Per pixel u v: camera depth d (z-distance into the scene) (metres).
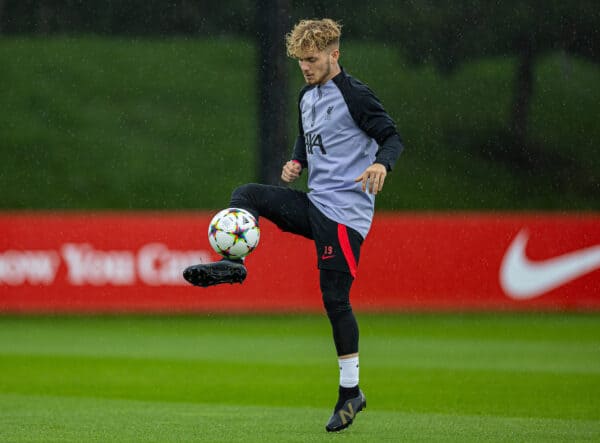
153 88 86.38
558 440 18.38
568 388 27.78
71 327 44.06
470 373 31.02
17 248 45.84
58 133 82.31
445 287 46.22
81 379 29.44
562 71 78.88
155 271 45.81
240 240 18.12
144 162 79.44
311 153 18.98
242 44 88.19
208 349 37.19
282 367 32.41
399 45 79.56
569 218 46.72
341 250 18.47
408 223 46.47
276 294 46.09
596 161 75.69
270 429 19.47
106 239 45.78
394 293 46.12
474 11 78.38
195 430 19.27
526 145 76.75
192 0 86.69
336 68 18.67
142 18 87.75
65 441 17.88
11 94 85.81
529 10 77.56
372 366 32.69
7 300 45.72
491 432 19.41
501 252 46.50
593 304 46.62
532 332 41.84
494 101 78.62
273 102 55.19
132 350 36.88
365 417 21.92
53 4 88.44
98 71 87.38
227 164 78.94
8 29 88.94
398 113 78.50
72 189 76.50
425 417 22.03
